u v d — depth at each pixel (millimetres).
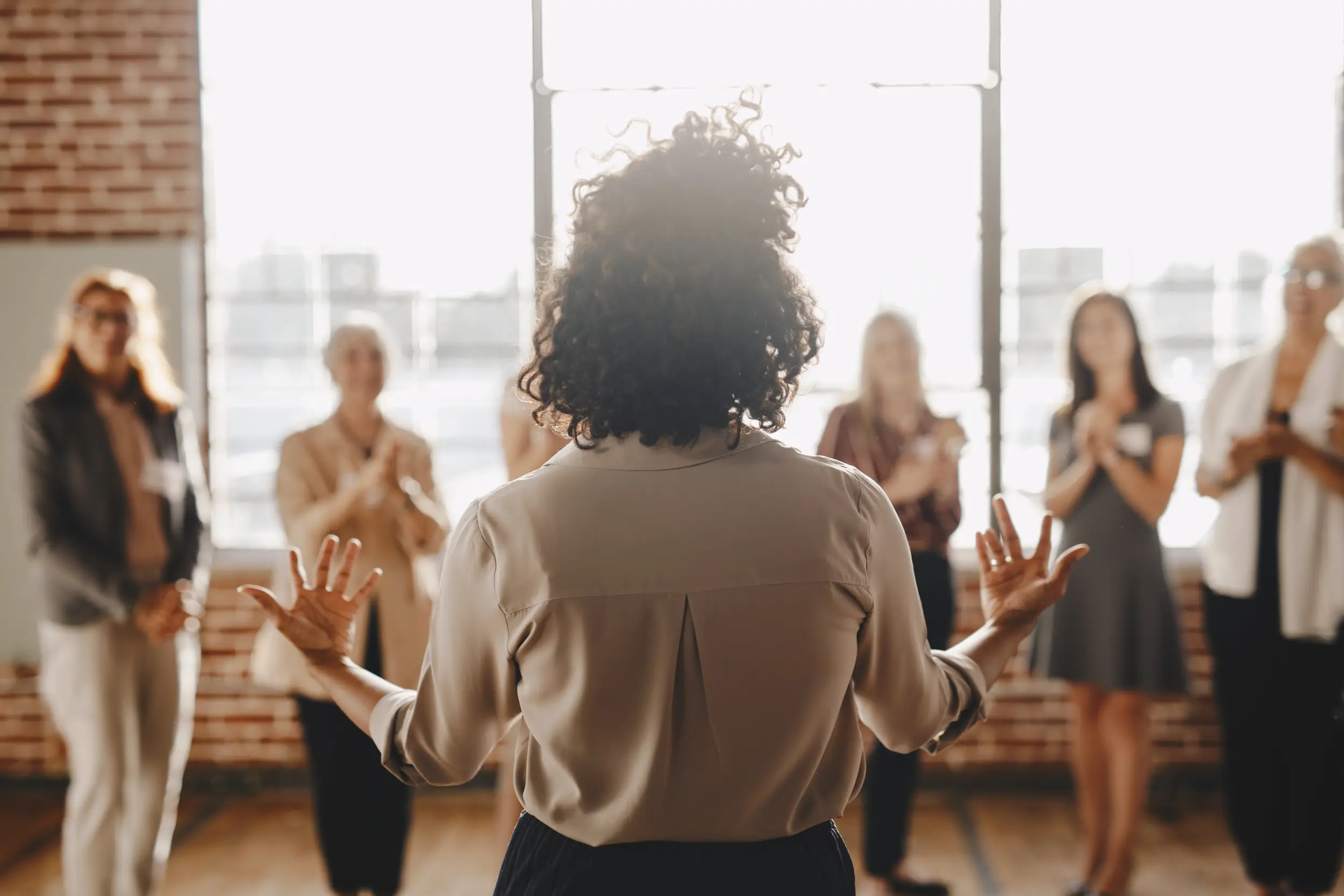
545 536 1076
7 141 4414
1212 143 4387
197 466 3146
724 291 1079
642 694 1069
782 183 1129
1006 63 4359
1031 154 4422
